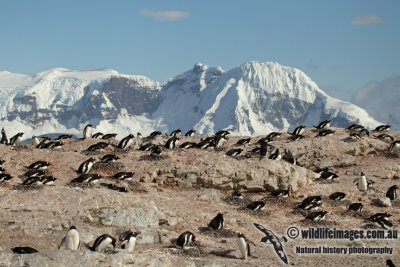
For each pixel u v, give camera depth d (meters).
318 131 70.19
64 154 53.31
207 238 40.31
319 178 57.34
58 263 28.72
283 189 53.19
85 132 61.56
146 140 63.62
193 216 44.16
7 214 36.28
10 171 47.94
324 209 50.94
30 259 28.44
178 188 51.59
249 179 52.69
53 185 42.84
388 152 66.12
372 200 54.25
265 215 47.38
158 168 52.19
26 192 39.47
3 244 32.91
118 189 45.09
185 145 57.38
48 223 35.97
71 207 38.28
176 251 36.09
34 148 54.94
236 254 37.09
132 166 52.56
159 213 40.88
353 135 66.62
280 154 56.19
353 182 56.97
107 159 52.41
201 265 33.44
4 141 56.31
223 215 45.25
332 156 63.75
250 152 58.81
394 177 61.59
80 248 32.62
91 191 40.19
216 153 54.78
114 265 29.69
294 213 48.47
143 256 31.09
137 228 37.75
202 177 51.84
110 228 37.34
